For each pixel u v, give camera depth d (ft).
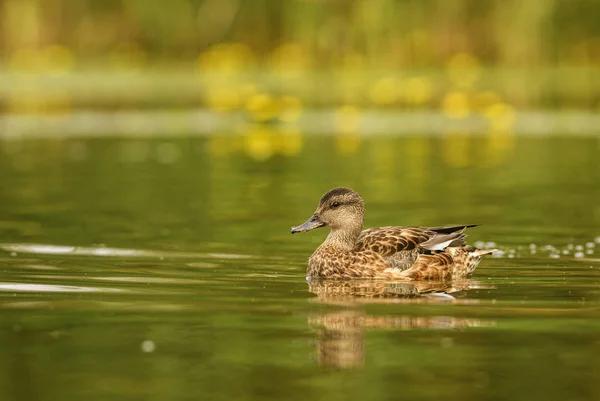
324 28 124.98
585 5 124.47
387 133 89.30
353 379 25.02
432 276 38.63
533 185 61.87
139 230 47.62
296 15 125.59
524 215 51.70
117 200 56.59
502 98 108.27
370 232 40.73
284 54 126.31
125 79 127.65
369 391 24.21
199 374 25.41
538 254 42.37
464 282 37.19
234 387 24.45
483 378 25.11
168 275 37.73
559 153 76.38
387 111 104.12
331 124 94.73
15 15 128.16
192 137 86.63
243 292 34.94
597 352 27.25
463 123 96.12
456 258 38.86
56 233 46.68
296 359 26.71
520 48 123.95
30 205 54.80
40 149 78.79
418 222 50.16
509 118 95.30
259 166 70.44
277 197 57.72
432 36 123.24
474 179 64.49
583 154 75.61
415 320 30.81
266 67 127.03
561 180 63.87
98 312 31.65
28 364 26.22
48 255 41.47
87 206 54.54
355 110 99.71
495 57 124.26
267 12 127.34
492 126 92.94
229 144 82.53
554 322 30.45
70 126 92.63
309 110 102.63
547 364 26.16
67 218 50.83
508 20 123.24
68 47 129.59
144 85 122.52
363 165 70.79
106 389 24.32
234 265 40.06
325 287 36.35
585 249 43.29
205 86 120.88
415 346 27.89
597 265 40.01
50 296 33.91
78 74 129.08
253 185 62.13
